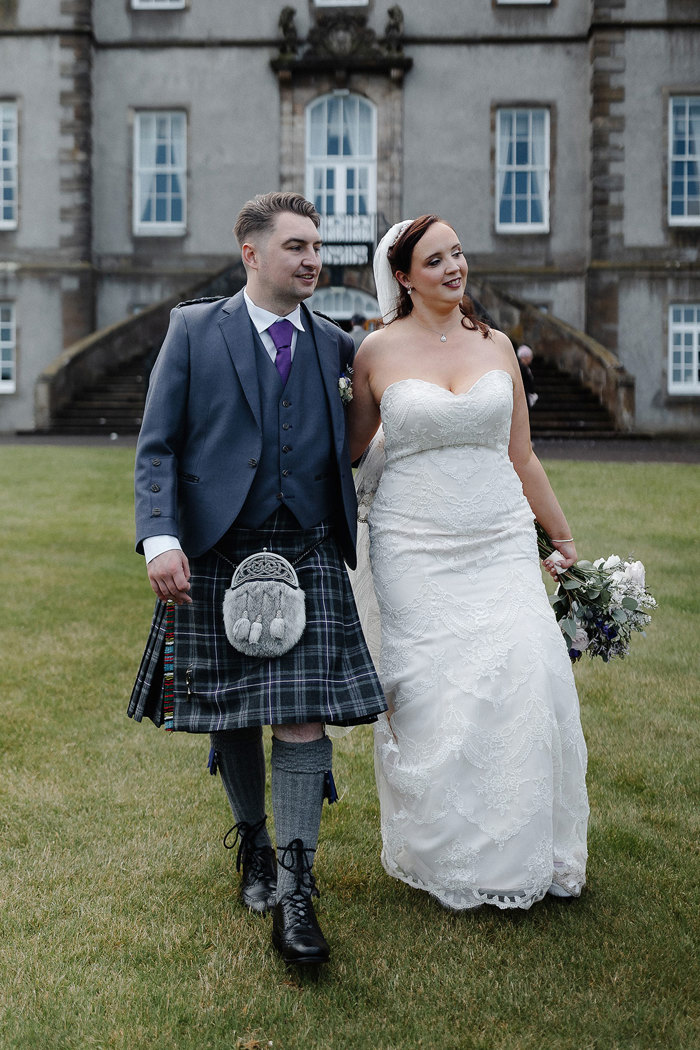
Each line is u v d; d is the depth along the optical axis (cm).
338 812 327
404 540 274
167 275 2200
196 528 256
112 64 2188
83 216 2159
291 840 247
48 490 1011
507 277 2173
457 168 2169
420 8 2158
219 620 255
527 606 269
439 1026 216
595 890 274
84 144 2152
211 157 2188
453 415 269
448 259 279
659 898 269
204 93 2183
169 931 254
